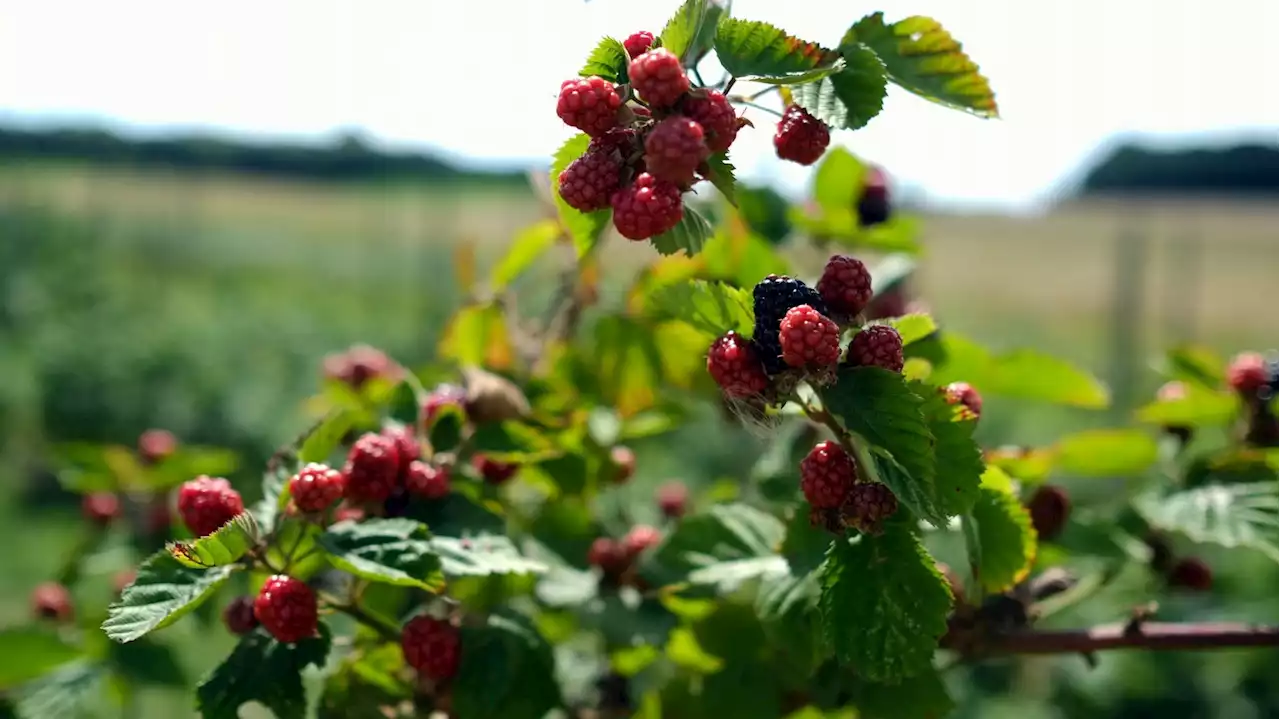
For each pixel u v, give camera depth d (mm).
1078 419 2322
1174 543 510
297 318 3570
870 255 586
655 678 579
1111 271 5820
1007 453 459
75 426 2367
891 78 349
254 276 4969
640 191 298
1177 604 577
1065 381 464
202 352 2805
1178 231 6984
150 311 3379
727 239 513
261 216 7438
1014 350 462
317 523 357
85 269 3732
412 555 343
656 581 411
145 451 625
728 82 326
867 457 336
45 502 1934
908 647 324
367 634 411
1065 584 419
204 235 6078
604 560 460
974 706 1024
